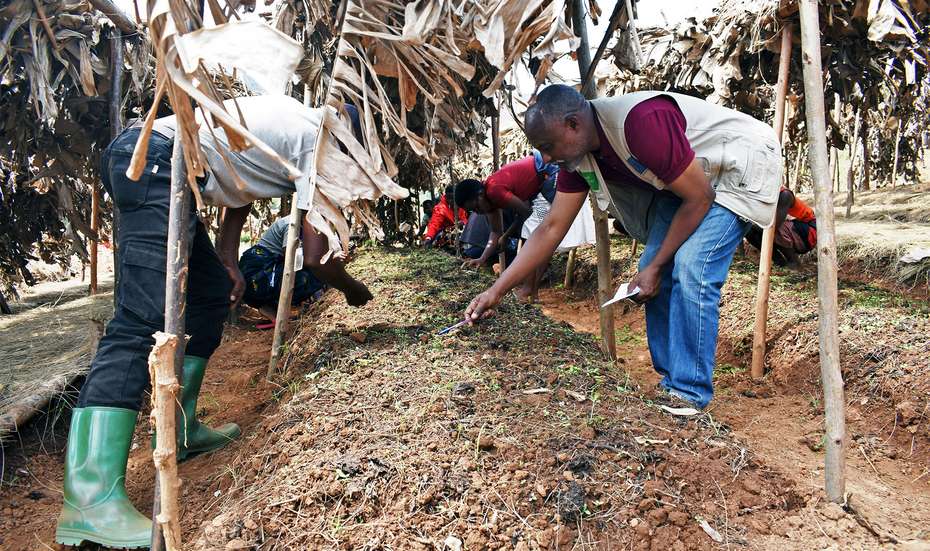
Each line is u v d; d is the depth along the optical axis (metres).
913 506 2.42
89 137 4.10
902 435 2.99
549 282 7.28
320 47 3.82
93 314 5.15
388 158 2.20
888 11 3.18
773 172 2.73
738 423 3.24
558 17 2.04
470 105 5.77
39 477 2.89
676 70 5.64
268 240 5.57
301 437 2.50
